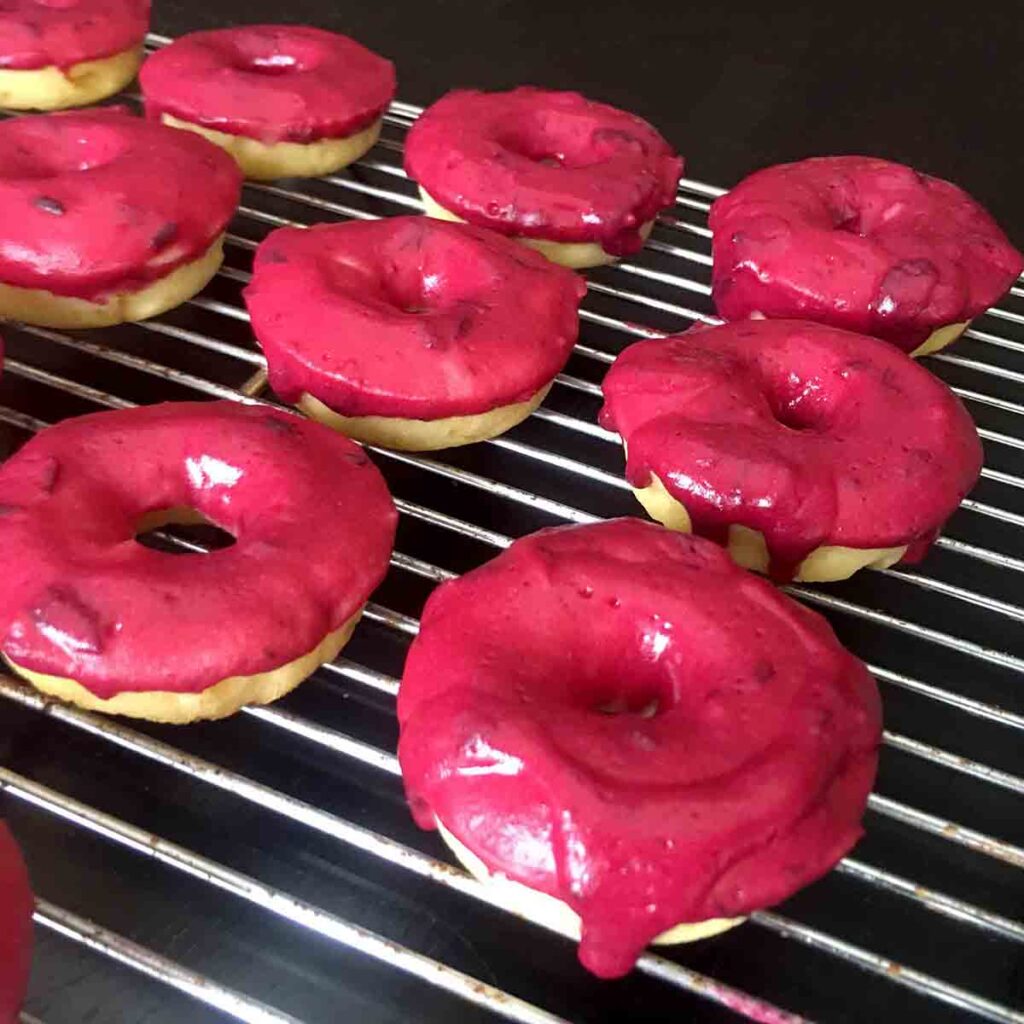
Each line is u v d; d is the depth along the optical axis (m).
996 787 0.23
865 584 0.27
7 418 0.27
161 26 0.44
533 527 0.27
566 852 0.18
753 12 0.49
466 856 0.20
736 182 0.39
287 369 0.27
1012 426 0.31
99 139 0.31
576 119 0.34
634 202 0.32
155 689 0.20
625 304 0.33
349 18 0.46
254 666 0.21
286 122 0.33
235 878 0.19
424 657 0.20
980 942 0.21
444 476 0.28
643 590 0.21
